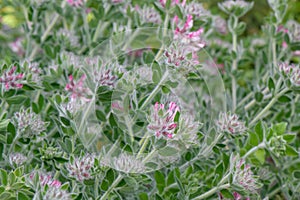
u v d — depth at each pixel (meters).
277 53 0.86
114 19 0.82
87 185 0.60
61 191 0.56
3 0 0.86
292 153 0.64
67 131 0.63
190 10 0.73
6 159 0.64
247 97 0.82
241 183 0.61
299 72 0.68
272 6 0.85
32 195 0.61
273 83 0.71
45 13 0.85
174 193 0.66
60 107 0.63
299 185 0.71
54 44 0.83
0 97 0.66
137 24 0.77
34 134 0.64
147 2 0.81
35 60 0.82
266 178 0.72
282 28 0.87
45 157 0.62
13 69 0.65
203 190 0.66
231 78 0.85
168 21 0.75
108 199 0.62
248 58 0.89
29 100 0.72
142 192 0.65
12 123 0.63
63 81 0.70
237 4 0.84
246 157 0.67
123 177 0.60
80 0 0.80
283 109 0.82
